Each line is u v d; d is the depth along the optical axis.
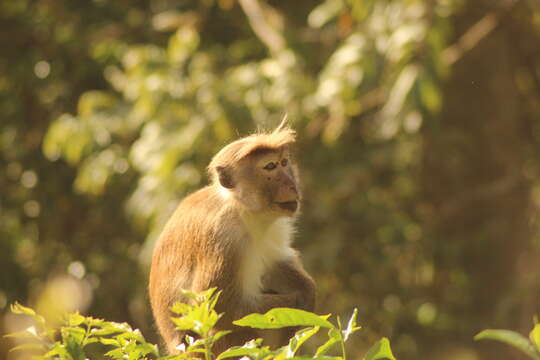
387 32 13.65
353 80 13.72
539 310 16.72
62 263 18.20
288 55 14.67
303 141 15.38
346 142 15.82
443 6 13.74
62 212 18.20
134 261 17.38
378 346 5.23
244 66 14.98
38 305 16.08
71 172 18.06
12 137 17.94
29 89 17.92
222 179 8.46
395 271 16.84
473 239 17.52
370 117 15.97
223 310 8.17
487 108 17.48
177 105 14.48
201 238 8.28
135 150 14.24
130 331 5.61
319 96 13.95
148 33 16.98
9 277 18.02
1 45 17.89
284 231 8.69
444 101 17.41
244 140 8.74
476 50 17.20
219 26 17.23
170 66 14.86
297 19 17.09
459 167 17.30
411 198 17.30
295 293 8.47
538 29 16.69
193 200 8.62
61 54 17.81
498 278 17.52
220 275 8.16
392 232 16.22
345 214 15.93
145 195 14.09
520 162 17.86
